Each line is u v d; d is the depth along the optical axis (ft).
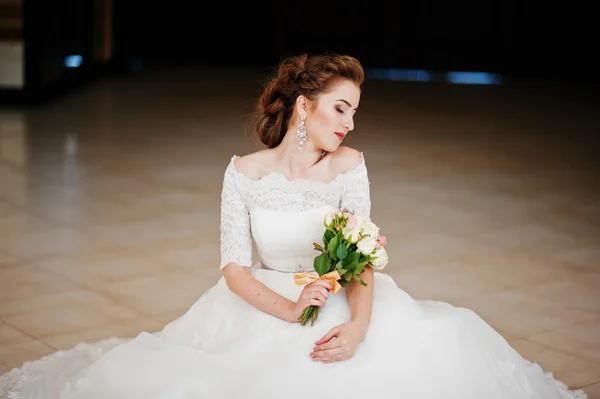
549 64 50.29
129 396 10.32
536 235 21.34
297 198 11.10
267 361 10.12
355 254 10.19
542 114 39.29
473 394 10.14
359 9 50.72
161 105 39.22
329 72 10.71
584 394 12.71
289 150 11.19
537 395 11.07
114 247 19.63
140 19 52.03
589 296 17.15
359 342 10.14
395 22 50.47
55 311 15.88
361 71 10.80
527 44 50.14
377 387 9.80
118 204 23.26
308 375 9.82
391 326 10.31
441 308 11.31
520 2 49.60
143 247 19.69
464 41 50.31
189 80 46.91
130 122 35.09
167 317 15.74
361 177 11.28
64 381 11.62
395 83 47.96
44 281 17.39
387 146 31.83
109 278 17.65
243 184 11.15
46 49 38.50
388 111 39.22
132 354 10.82
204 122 35.63
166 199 23.91
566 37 49.65
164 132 33.37
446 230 21.59
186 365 10.51
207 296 11.71
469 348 10.61
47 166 27.27
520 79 49.88
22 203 23.03
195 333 11.30
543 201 24.72
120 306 16.20
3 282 17.25
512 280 18.02
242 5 51.62
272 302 10.63
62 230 20.79
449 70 50.60
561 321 15.83
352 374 9.84
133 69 50.06
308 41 51.49
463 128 35.68
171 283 17.47
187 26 52.31
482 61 50.37
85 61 44.68
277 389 9.75
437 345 10.34
